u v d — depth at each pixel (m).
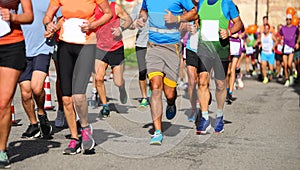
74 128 9.59
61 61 9.34
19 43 8.47
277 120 13.64
